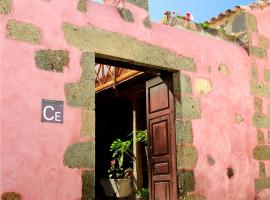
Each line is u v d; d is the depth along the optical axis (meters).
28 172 3.70
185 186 4.95
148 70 5.19
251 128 6.00
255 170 5.91
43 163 3.80
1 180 3.53
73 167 3.99
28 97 3.82
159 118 5.47
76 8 4.34
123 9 4.80
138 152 7.95
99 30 4.48
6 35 3.79
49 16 4.11
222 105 5.64
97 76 8.62
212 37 6.03
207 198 5.16
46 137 3.86
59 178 3.88
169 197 5.12
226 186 5.43
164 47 5.11
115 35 4.62
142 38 4.89
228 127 5.65
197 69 5.44
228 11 6.62
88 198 4.02
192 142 5.13
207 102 5.45
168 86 5.35
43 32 4.04
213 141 5.39
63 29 4.19
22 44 3.88
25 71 3.85
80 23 4.34
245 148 5.83
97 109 9.93
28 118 3.78
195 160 5.12
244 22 6.44
